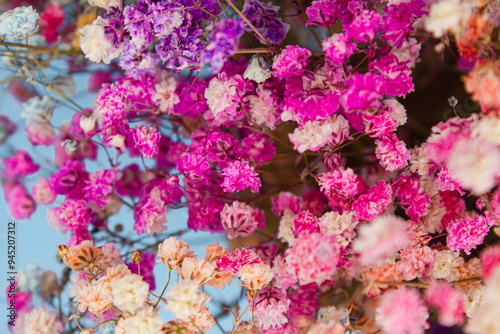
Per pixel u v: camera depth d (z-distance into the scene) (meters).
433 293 0.14
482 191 0.13
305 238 0.14
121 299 0.14
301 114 0.14
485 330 0.13
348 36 0.14
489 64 0.13
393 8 0.14
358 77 0.14
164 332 0.14
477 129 0.13
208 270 0.14
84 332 0.14
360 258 0.14
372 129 0.14
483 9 0.14
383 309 0.14
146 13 0.14
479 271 0.14
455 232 0.14
